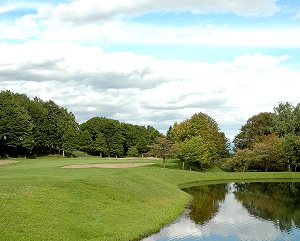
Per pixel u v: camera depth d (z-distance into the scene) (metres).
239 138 112.25
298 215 36.81
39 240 21.69
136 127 170.00
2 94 106.56
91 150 130.00
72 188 32.44
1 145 101.06
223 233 29.02
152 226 29.25
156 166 78.25
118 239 24.55
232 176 76.94
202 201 45.56
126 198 35.12
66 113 135.38
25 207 25.66
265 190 58.44
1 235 21.11
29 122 102.00
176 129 109.19
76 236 23.55
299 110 103.44
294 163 86.38
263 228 31.02
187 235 28.11
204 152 81.44
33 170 51.53
